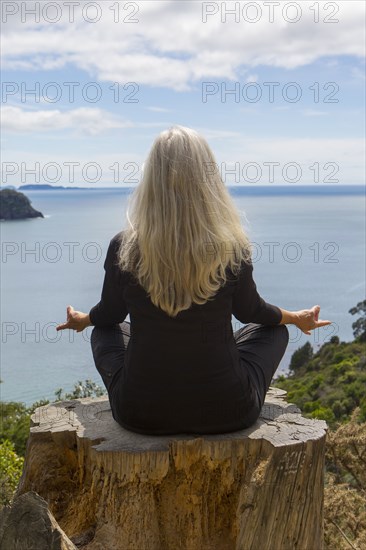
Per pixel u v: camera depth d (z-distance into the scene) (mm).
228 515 2703
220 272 2498
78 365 49094
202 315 2508
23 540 2115
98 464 2615
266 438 2621
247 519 2533
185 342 2525
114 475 2596
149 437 2703
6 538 2148
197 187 2418
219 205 2463
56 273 126312
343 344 44000
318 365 41312
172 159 2406
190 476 2662
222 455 2617
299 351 44125
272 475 2543
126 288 2592
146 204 2453
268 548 2553
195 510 2680
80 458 2762
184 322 2506
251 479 2555
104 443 2658
